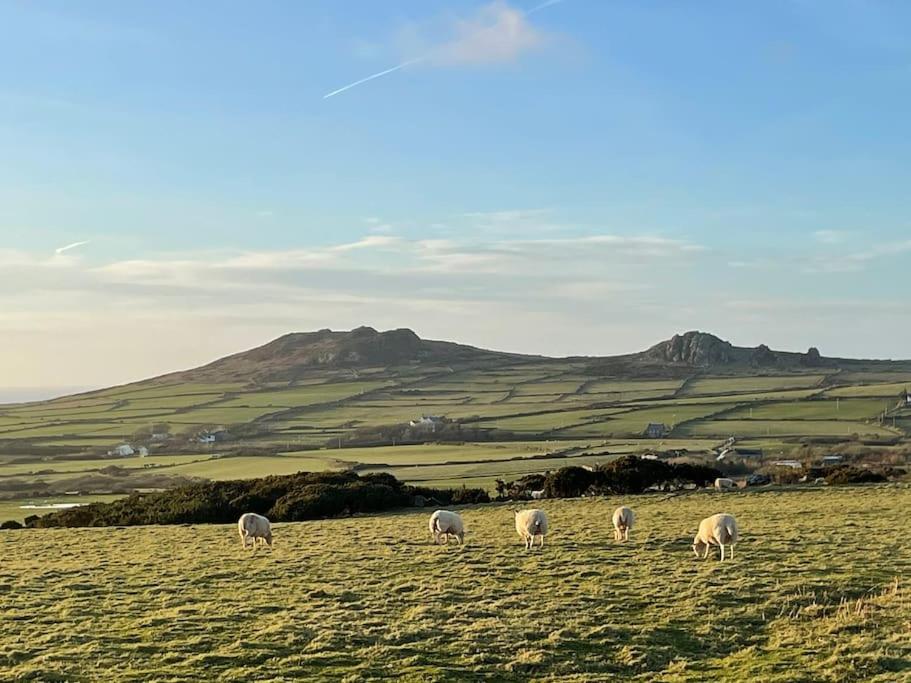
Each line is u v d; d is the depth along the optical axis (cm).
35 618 2370
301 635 2133
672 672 1869
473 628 2177
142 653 2014
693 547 3259
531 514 3512
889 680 1723
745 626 2202
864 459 10544
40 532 4803
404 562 3164
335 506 5534
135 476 11412
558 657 1969
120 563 3341
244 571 3056
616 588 2638
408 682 1797
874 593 2492
